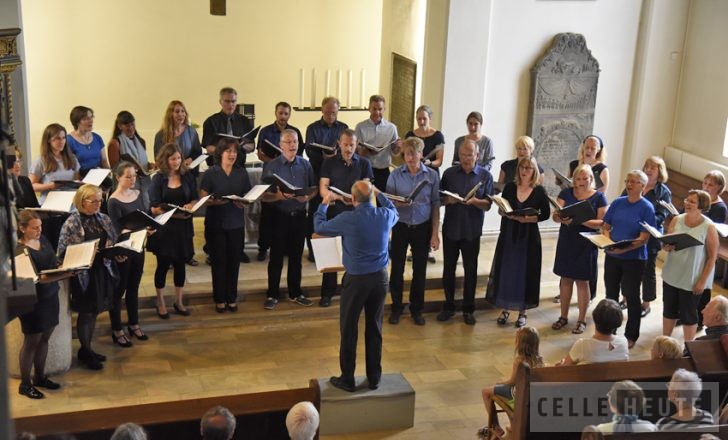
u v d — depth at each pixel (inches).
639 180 292.2
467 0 370.0
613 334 232.7
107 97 478.6
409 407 249.0
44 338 253.6
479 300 336.8
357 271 235.9
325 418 242.8
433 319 325.7
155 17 472.7
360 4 498.6
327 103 337.1
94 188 259.8
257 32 489.1
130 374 271.7
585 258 307.4
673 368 212.7
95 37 467.8
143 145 331.9
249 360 286.0
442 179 313.3
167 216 277.0
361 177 309.3
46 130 295.0
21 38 325.7
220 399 195.8
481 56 378.3
